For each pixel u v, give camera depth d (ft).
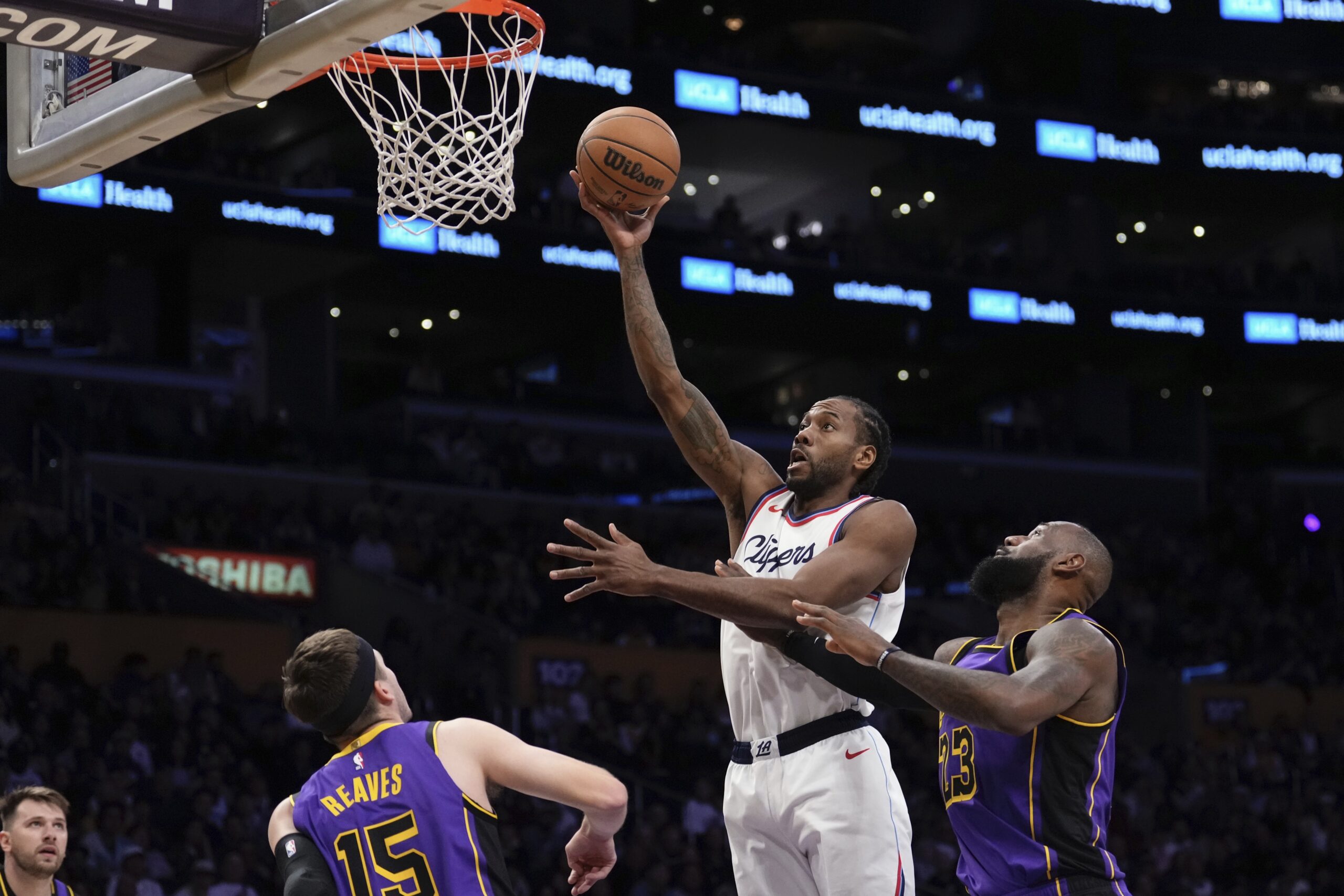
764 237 72.23
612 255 65.87
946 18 75.56
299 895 8.99
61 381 61.00
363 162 72.28
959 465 75.82
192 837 34.50
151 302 65.92
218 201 57.47
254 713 43.50
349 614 53.93
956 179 77.82
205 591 49.78
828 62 79.05
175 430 60.39
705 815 42.45
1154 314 74.74
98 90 13.53
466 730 9.44
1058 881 10.23
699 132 72.64
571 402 73.10
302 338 70.38
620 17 72.18
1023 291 72.95
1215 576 71.10
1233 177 75.66
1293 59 79.10
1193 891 43.57
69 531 49.65
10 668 39.86
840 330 76.18
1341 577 72.95
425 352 80.74
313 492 60.75
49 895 16.06
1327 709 62.49
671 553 61.93
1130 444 81.61
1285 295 77.87
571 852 9.85
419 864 9.01
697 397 12.39
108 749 37.50
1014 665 10.68
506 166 14.23
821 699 10.96
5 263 64.75
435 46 54.24
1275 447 90.12
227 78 12.12
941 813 45.83
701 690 51.62
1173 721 60.95
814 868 10.96
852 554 10.75
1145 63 79.71
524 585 58.18
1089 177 77.51
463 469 65.41
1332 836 50.21
